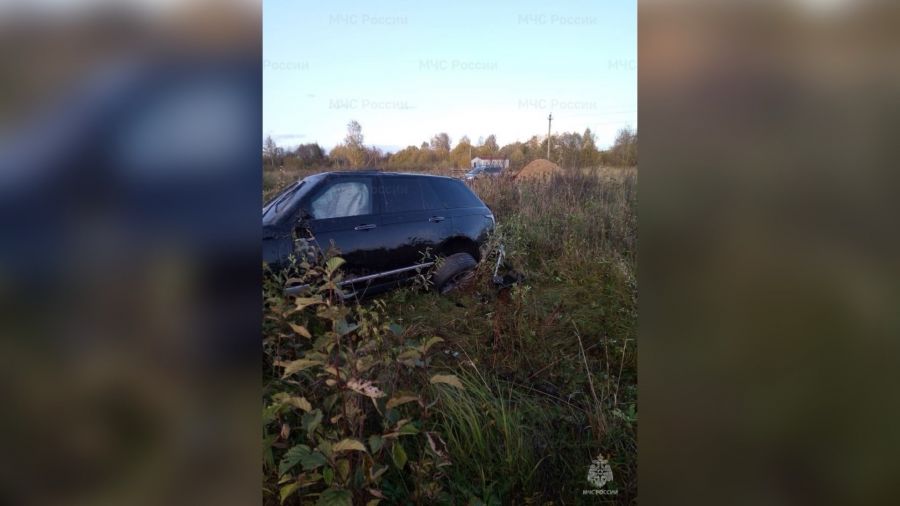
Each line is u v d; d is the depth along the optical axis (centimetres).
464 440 229
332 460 188
